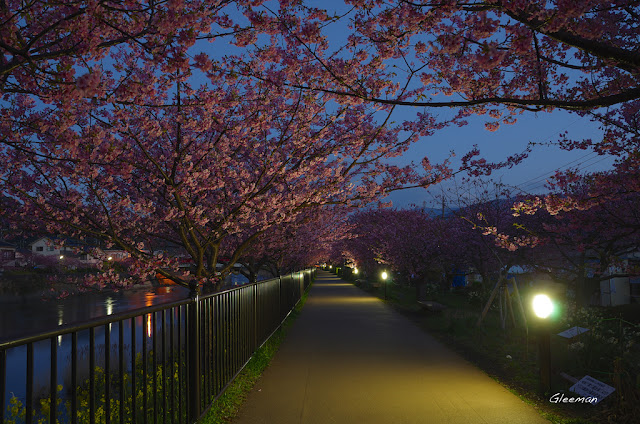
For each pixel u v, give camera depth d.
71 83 3.80
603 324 11.27
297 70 7.02
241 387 7.26
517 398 6.68
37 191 8.02
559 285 20.84
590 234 13.53
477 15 4.14
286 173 9.36
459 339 12.05
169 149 8.57
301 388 7.26
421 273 24.31
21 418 5.55
